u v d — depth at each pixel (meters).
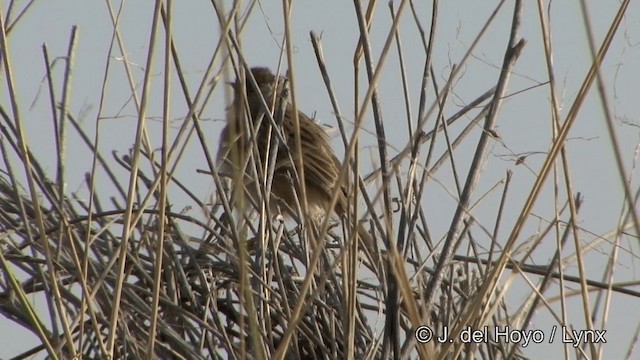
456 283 10.55
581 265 8.12
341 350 9.65
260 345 6.92
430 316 9.22
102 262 9.88
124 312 9.75
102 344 7.92
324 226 7.28
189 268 10.68
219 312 10.62
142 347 9.30
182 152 8.55
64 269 9.69
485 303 8.53
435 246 9.30
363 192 8.97
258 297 9.20
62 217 9.02
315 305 10.11
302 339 10.14
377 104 9.20
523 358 9.91
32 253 9.84
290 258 10.82
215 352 9.38
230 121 8.15
